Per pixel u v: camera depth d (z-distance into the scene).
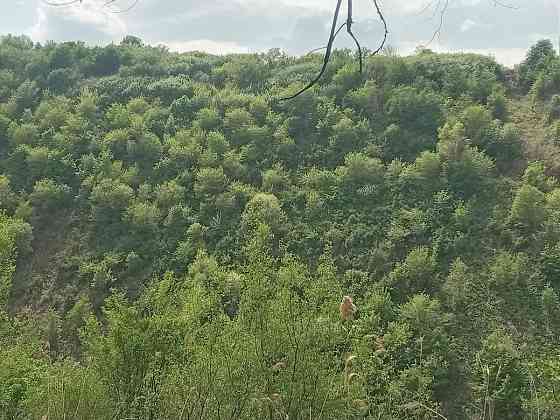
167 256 37.41
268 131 47.31
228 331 12.85
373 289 31.64
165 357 14.39
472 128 41.59
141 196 42.59
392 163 40.53
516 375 20.73
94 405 14.60
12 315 35.81
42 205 43.72
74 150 48.31
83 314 33.66
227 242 36.91
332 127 45.62
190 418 12.66
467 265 32.28
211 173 41.97
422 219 35.56
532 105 46.06
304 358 11.99
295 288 13.59
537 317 28.48
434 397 24.72
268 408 11.88
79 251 40.19
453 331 28.31
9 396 15.66
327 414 11.99
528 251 32.00
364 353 13.16
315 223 37.91
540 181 36.72
